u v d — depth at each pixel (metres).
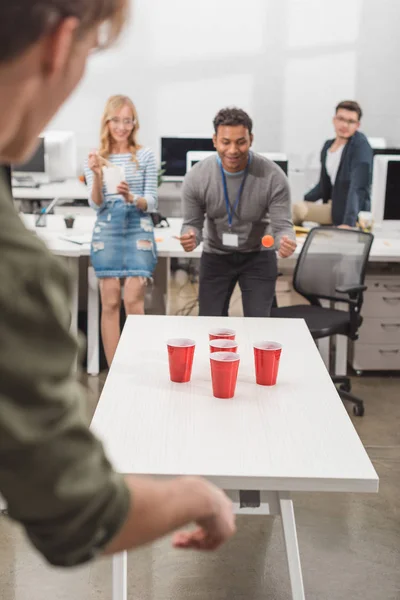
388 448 3.62
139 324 2.66
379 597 2.44
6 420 0.60
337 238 4.15
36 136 0.68
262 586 2.50
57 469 0.64
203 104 7.79
